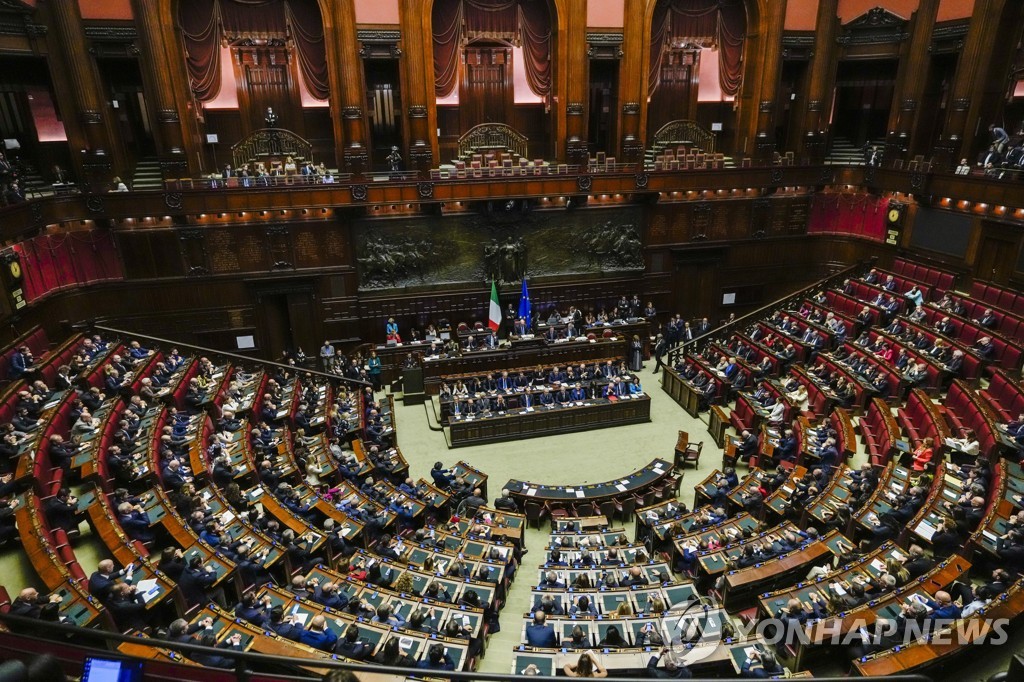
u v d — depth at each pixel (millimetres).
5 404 15102
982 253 22922
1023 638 9195
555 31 25156
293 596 10484
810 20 26797
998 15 22625
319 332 25406
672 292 28609
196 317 24016
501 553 13180
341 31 22750
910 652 8633
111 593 9383
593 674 7801
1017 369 17953
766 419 18922
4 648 5867
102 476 13070
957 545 11266
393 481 17547
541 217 26250
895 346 20281
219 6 22781
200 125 23984
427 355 24344
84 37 21094
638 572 11898
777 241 28984
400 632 9836
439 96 25562
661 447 20453
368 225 24656
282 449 16812
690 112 28625
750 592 11797
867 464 14828
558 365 23094
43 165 23219
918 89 25781
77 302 22219
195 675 6562
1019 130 24438
